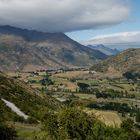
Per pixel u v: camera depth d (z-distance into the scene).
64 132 29.08
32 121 66.00
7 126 33.91
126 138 31.89
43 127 30.47
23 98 96.56
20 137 40.38
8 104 78.00
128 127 34.22
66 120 29.28
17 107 78.25
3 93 87.44
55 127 29.67
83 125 29.25
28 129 52.94
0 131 32.81
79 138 29.03
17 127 54.16
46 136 29.94
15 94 95.25
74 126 29.09
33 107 88.00
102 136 29.83
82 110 30.02
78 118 29.42
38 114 75.06
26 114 74.06
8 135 33.41
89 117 29.91
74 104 30.42
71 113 29.53
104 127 30.77
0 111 43.81
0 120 34.88
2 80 106.88
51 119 29.88
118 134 31.64
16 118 64.31
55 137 29.58
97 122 30.12
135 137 33.59
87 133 29.36
